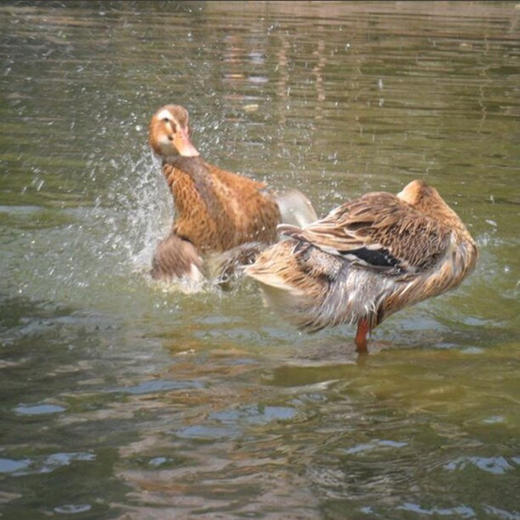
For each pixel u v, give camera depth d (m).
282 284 9.45
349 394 8.64
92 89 21.14
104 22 30.14
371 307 9.79
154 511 6.53
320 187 15.02
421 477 7.10
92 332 10.02
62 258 12.23
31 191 14.72
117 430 7.74
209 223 11.66
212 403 8.32
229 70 23.67
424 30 31.44
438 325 10.62
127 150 16.97
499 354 9.77
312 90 21.91
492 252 12.66
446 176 15.90
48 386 8.56
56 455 7.29
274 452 7.44
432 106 20.77
